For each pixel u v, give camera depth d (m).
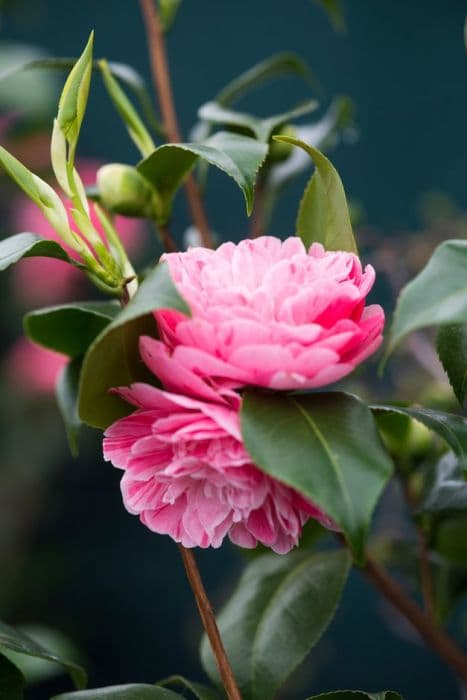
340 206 0.72
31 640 0.78
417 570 0.97
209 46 2.06
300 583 0.84
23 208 1.84
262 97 1.97
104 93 2.08
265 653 0.81
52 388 1.92
